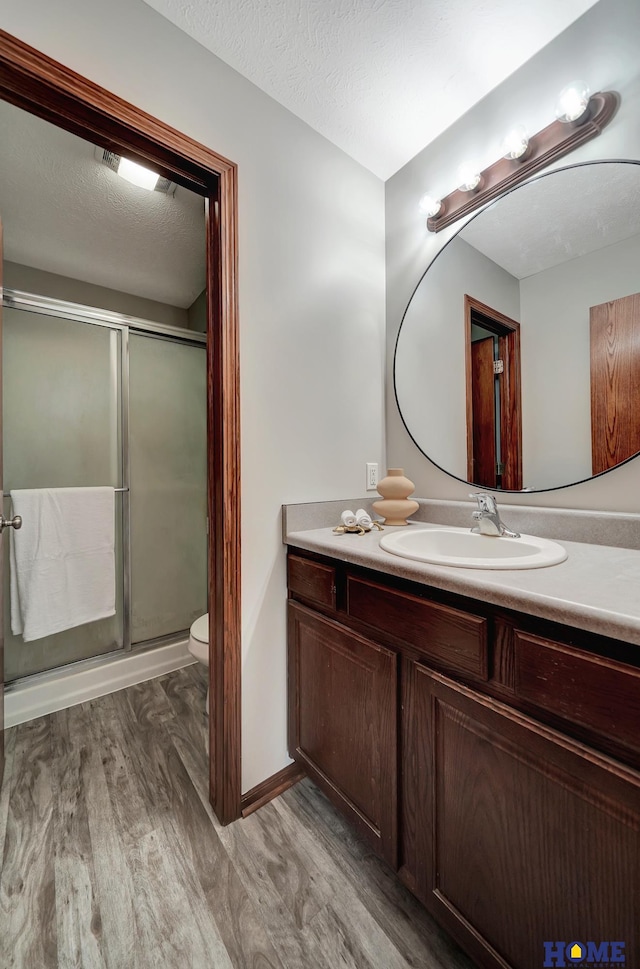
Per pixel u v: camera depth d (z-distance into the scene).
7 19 0.87
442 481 1.54
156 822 1.20
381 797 0.98
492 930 0.74
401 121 1.43
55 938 0.89
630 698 0.56
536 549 1.03
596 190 1.13
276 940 0.89
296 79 1.27
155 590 2.35
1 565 1.34
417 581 0.87
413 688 0.91
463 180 1.35
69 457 2.08
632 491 1.08
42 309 1.97
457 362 1.47
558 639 0.65
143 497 2.32
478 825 0.77
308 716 1.25
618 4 1.05
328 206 1.50
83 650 2.07
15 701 1.73
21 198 1.71
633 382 1.08
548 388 1.24
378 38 1.15
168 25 1.10
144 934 0.90
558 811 0.64
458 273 1.46
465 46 1.18
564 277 1.20
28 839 1.13
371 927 0.92
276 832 1.17
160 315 2.78
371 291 1.66
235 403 1.21
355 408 1.60
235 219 1.22
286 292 1.36
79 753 1.51
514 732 0.70
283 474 1.35
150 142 1.07
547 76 1.19
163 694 1.95
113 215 1.83
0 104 1.24
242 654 1.24
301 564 1.27
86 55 0.96
